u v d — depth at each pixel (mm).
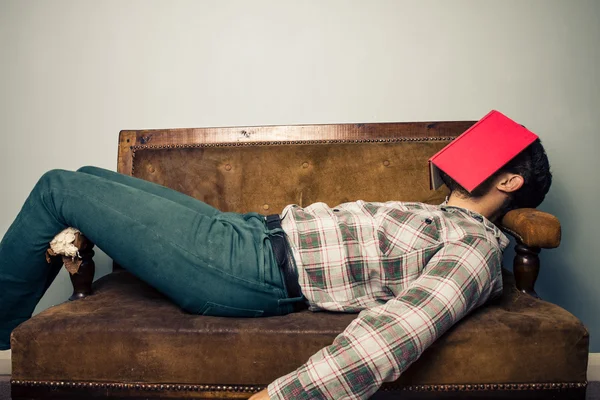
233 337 995
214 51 1840
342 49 1822
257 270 1070
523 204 1303
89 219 1051
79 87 1865
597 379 1804
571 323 996
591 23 1793
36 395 1012
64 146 1881
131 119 1866
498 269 1023
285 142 1715
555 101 1810
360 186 1681
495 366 989
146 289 1319
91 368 1004
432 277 934
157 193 1326
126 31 1847
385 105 1830
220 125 1855
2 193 1900
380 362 833
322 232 1112
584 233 1841
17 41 1861
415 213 1106
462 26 1805
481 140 1156
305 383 830
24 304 1122
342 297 1107
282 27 1824
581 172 1825
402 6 1808
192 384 1007
